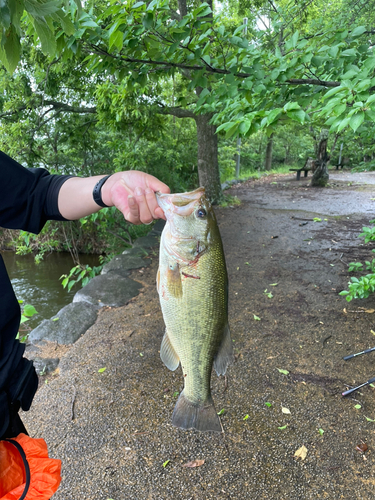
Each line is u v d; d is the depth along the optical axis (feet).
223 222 29.91
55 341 12.65
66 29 4.92
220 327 5.65
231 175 62.13
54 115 30.99
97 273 23.41
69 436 8.59
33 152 29.43
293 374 10.87
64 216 4.40
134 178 4.37
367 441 8.44
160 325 13.56
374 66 7.70
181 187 44.09
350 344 12.46
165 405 9.51
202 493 7.22
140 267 20.11
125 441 8.43
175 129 47.42
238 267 20.20
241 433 8.68
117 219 29.55
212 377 10.75
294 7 14.92
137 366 11.10
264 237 25.75
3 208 4.05
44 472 3.27
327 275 18.66
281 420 9.09
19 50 4.64
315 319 14.24
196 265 5.34
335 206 34.71
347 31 9.86
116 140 29.76
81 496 7.17
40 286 28.66
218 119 12.37
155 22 9.57
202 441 8.43
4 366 3.46
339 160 70.85
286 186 49.29
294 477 7.55
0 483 3.10
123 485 7.39
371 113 6.47
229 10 37.22
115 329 13.35
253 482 7.45
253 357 11.72
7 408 3.41
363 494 7.18
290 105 7.55
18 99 28.86
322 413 9.32
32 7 4.19
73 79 30.04
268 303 15.70
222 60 11.22
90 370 10.96
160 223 30.45
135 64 11.61
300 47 9.45
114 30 8.99
